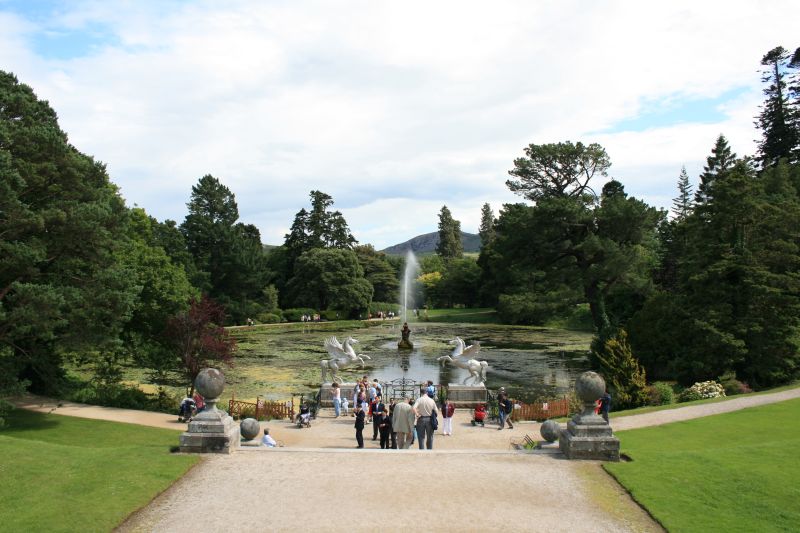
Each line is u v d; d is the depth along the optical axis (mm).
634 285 61469
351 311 113062
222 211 108000
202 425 15969
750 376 35531
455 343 33188
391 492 13070
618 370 32188
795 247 36344
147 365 37531
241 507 12203
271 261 123000
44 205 26062
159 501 12562
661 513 11930
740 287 36062
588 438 15648
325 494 12922
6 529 10930
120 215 27938
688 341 37312
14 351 29094
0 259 23562
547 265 67250
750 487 13250
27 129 24891
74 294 24266
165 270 44156
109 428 24609
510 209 67188
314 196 122000
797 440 17516
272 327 94562
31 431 23844
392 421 19641
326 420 27562
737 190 37688
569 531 11227
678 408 27094
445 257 168000
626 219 60875
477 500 12656
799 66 73188
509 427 25750
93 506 11984
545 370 48000
